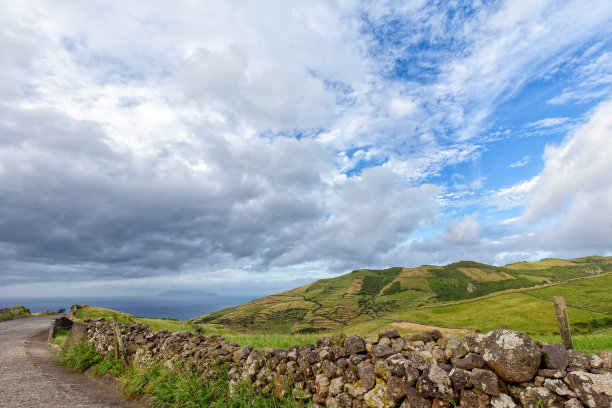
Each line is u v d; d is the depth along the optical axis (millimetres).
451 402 4262
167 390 7770
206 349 8578
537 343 4223
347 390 5523
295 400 6285
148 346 10469
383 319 87125
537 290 100875
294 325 160000
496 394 3947
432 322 80500
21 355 15273
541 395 3699
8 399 8078
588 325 71688
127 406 8086
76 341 15359
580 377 3543
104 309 47094
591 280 102500
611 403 3295
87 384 10344
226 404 6809
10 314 40375
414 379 4586
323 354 6180
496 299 96625
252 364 7250
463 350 4508
